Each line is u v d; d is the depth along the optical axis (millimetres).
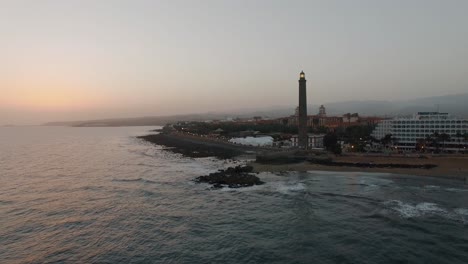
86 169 118375
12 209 64375
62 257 43469
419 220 55844
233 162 139375
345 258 42406
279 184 88562
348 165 120812
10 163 136000
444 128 189250
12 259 43031
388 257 42438
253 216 60062
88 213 61875
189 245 47062
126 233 51656
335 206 65500
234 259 42625
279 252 44531
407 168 112312
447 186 83375
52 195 76062
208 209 64688
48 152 188000
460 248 44625
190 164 133625
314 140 199500
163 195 76188
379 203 66812
